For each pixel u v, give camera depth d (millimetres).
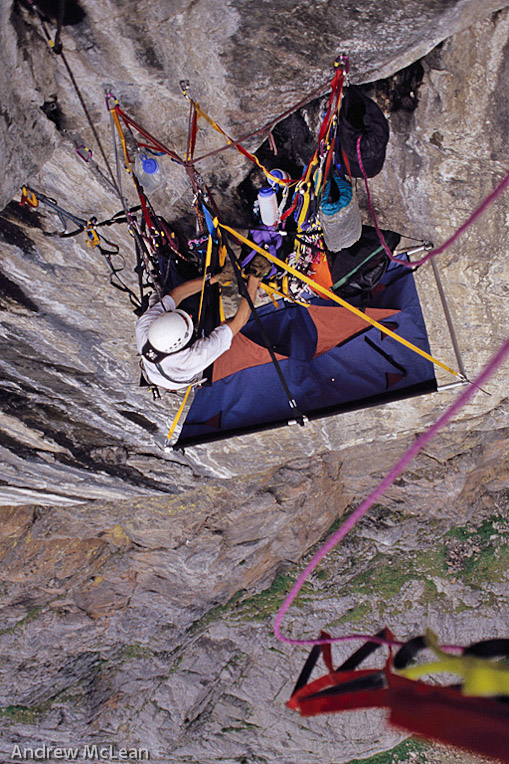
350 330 5719
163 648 13766
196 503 10789
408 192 5305
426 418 8977
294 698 2098
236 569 12555
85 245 5258
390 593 13734
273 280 4840
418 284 6512
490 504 13125
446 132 4734
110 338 6508
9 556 11000
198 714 14867
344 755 15703
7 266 5359
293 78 4078
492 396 8727
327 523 12836
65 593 12352
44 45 3490
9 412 7270
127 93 3916
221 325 4688
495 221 5609
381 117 3996
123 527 11039
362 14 3691
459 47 4152
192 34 3654
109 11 3371
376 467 11961
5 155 3729
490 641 1874
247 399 5887
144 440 8523
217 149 4551
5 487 8594
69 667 13656
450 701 1482
